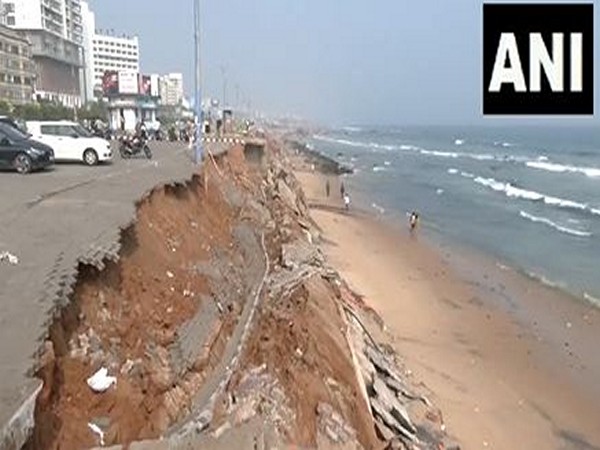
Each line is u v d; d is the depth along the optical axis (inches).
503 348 907.4
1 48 3831.2
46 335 309.3
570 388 789.9
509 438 645.9
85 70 5880.9
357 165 4173.2
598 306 1133.1
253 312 571.2
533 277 1334.9
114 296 422.3
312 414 444.1
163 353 414.9
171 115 4667.8
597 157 5187.0
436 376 774.5
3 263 393.1
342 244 1535.4
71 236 462.9
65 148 1080.2
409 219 1999.3
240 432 323.3
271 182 1796.3
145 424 343.0
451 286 1234.6
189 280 559.8
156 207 682.8
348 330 681.6
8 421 240.5
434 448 559.8
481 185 3112.7
